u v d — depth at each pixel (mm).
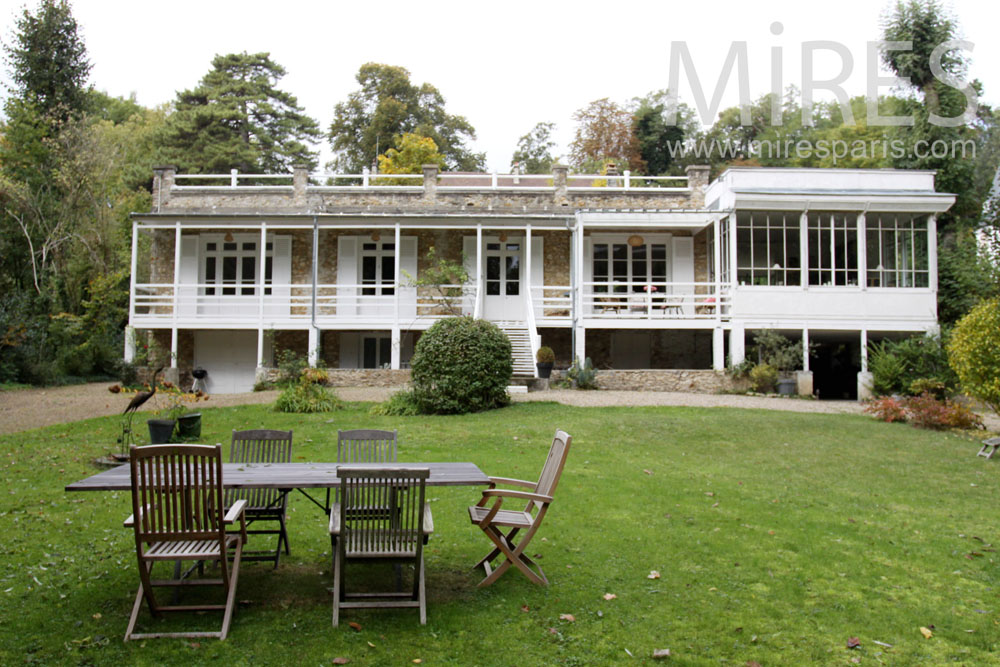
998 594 6328
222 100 42875
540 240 24625
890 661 5055
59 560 6637
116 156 32031
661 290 24812
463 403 15492
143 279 31328
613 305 22500
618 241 24906
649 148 46312
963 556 7289
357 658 4824
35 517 8047
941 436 13820
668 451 12203
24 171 28672
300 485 5516
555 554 7074
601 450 12117
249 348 23891
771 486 10023
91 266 28094
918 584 6527
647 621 5570
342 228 24000
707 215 22156
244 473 5980
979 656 5152
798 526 8188
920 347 20438
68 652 4793
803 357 21125
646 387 20453
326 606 5711
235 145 41562
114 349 26672
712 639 5301
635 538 7582
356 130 46719
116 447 12062
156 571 6438
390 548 5438
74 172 28469
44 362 22906
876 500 9453
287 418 14828
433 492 9430
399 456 11516
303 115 45562
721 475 10602
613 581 6387
